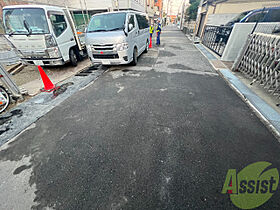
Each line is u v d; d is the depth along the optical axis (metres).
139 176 1.69
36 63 4.98
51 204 1.45
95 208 1.40
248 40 4.30
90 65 6.24
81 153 2.02
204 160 1.86
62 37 5.09
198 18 12.46
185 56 7.29
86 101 3.39
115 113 2.90
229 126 2.44
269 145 2.05
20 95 3.48
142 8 17.50
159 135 2.30
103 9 12.95
